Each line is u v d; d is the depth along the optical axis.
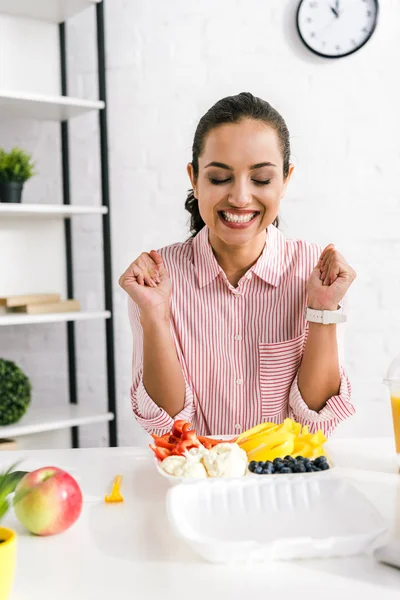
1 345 2.73
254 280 1.53
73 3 2.38
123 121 2.66
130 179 2.67
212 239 1.51
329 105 2.53
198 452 1.07
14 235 2.59
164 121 2.63
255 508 0.90
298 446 1.16
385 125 2.52
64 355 2.76
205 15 2.57
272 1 2.53
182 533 0.80
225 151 1.31
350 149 2.54
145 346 1.41
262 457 1.11
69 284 2.71
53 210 2.33
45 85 2.60
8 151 2.69
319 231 2.57
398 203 2.53
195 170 1.44
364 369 2.57
